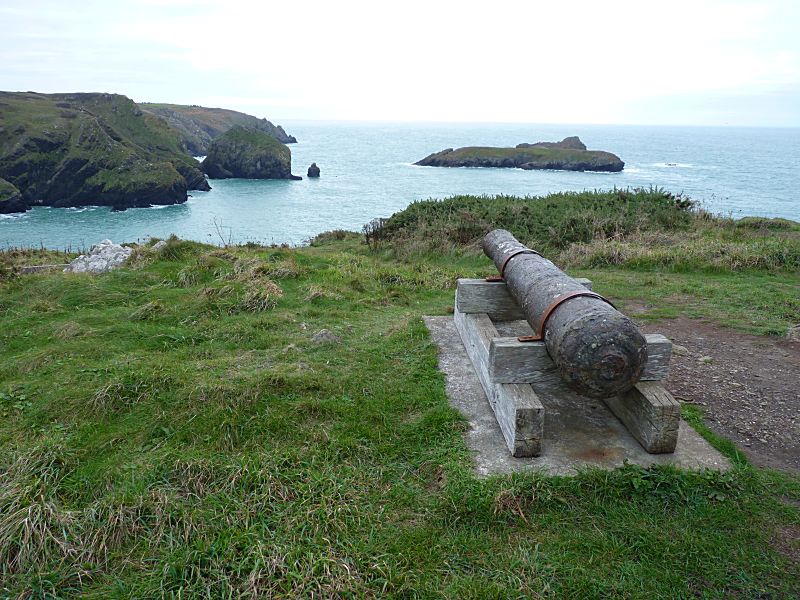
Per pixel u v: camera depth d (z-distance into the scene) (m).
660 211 13.96
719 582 2.92
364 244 15.88
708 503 3.48
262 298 7.47
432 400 4.80
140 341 6.13
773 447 4.11
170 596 2.83
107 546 3.17
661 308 7.66
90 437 4.17
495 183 67.88
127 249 10.33
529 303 4.55
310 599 2.79
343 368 5.42
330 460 3.92
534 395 4.03
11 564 3.04
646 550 3.14
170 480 3.64
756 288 8.37
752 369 5.47
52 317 7.09
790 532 3.25
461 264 12.09
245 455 3.87
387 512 3.46
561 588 2.89
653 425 3.84
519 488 3.53
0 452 3.91
